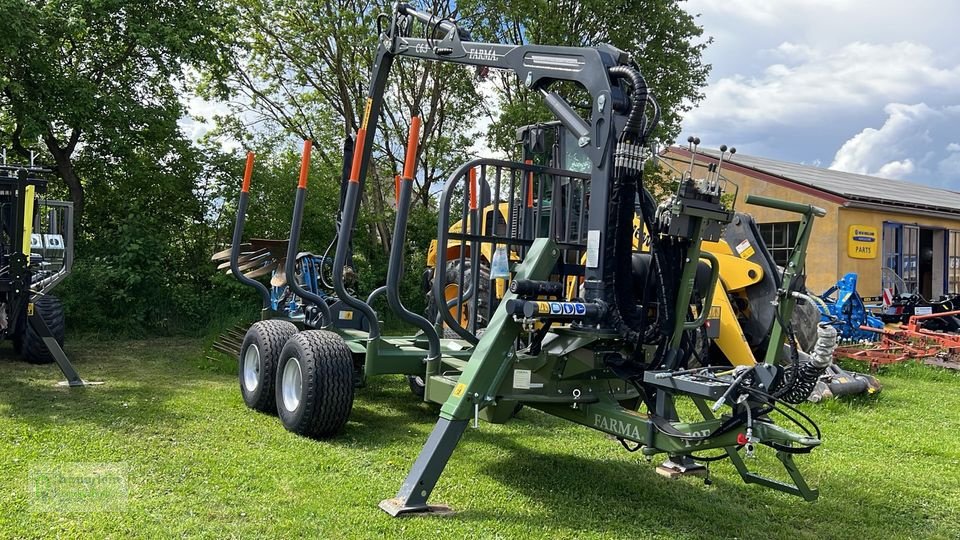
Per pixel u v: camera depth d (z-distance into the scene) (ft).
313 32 44.65
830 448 18.22
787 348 22.84
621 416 13.17
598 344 13.42
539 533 12.07
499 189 14.40
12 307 20.53
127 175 39.04
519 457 16.44
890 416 22.08
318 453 15.96
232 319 36.68
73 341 32.73
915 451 18.28
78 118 35.45
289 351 17.75
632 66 13.05
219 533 11.35
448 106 50.90
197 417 18.71
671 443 12.27
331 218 41.81
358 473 14.65
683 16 45.60
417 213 48.65
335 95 48.47
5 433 16.42
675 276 12.51
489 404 13.46
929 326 41.52
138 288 35.50
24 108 34.32
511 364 13.71
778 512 13.74
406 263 47.06
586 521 12.76
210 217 40.98
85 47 37.47
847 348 32.48
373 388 24.07
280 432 17.60
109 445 15.80
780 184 52.01
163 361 27.94
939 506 14.55
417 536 11.64
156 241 36.19
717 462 16.52
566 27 44.62
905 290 47.78
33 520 11.46
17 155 37.86
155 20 36.73
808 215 12.92
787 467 12.25
